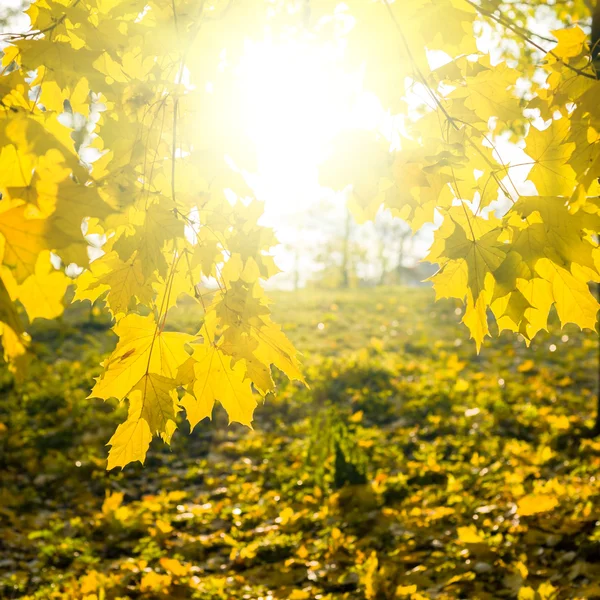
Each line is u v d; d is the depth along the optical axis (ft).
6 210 4.35
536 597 11.33
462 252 6.23
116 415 28.48
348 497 19.26
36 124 4.56
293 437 28.25
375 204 7.05
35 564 16.57
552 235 6.11
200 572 16.14
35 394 29.86
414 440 26.50
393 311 53.72
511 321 6.59
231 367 6.21
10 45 6.00
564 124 6.43
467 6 6.61
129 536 18.78
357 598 13.69
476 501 18.24
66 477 23.39
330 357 38.09
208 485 23.39
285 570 15.69
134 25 6.28
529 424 26.25
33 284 4.33
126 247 5.76
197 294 6.59
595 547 13.21
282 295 62.95
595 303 6.41
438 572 14.19
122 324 6.21
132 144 6.27
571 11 14.24
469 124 6.68
